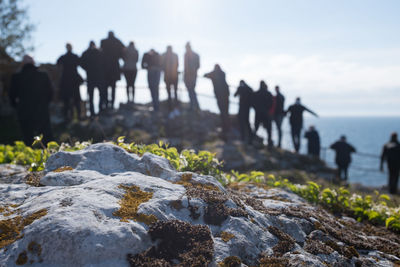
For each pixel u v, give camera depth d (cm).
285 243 245
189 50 1169
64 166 303
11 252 183
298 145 1182
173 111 1175
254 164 898
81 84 1059
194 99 1249
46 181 274
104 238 184
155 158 314
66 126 1008
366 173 5384
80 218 193
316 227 293
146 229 204
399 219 410
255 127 1120
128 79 1192
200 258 190
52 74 1230
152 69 1148
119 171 300
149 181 261
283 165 948
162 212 223
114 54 1095
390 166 983
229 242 218
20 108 656
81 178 274
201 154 416
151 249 192
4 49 1436
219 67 1112
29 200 238
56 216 193
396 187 985
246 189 405
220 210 243
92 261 177
